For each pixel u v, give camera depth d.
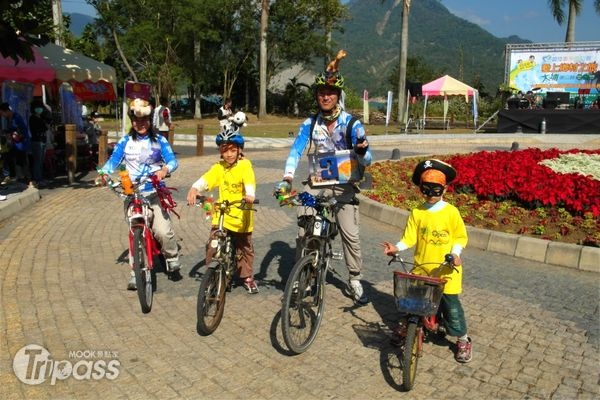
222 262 4.59
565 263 6.09
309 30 44.22
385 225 7.97
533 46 31.06
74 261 6.09
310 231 4.40
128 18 35.91
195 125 34.75
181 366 3.89
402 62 34.19
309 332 4.33
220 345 4.22
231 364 3.94
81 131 15.34
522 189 8.37
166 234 5.33
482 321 4.69
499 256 6.46
